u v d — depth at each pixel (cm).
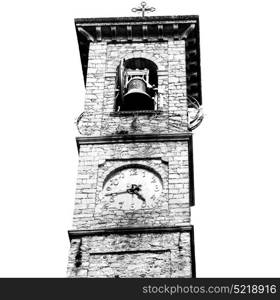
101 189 4619
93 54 5450
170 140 4825
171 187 4588
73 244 4338
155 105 5153
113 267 4238
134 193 4584
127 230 4366
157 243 4316
